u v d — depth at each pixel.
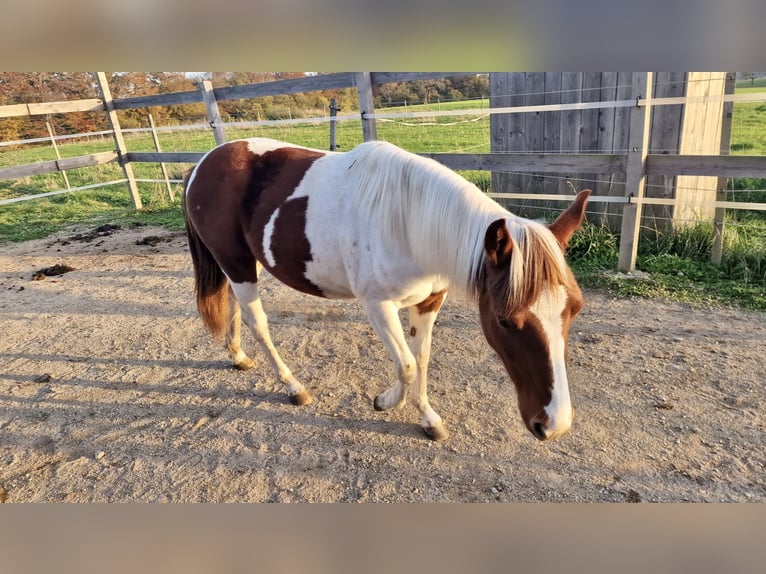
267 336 2.96
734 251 4.46
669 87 4.75
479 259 1.94
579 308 1.76
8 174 6.96
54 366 3.50
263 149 2.79
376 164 2.25
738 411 2.64
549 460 2.39
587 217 5.70
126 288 4.92
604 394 2.85
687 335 3.42
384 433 2.66
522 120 5.78
